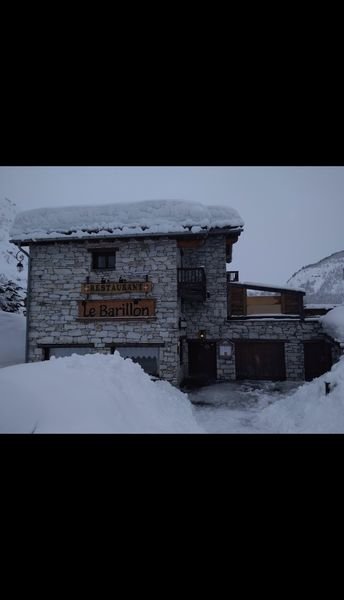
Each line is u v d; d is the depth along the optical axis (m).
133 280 10.84
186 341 13.03
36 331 11.09
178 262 11.62
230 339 12.72
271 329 12.61
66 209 11.24
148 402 6.16
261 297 20.98
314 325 12.42
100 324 10.90
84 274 11.08
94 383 5.22
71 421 3.82
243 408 8.66
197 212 10.58
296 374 12.37
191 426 6.02
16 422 3.61
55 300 11.11
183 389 10.99
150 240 10.91
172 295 10.66
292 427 6.46
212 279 12.94
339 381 6.77
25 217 11.27
